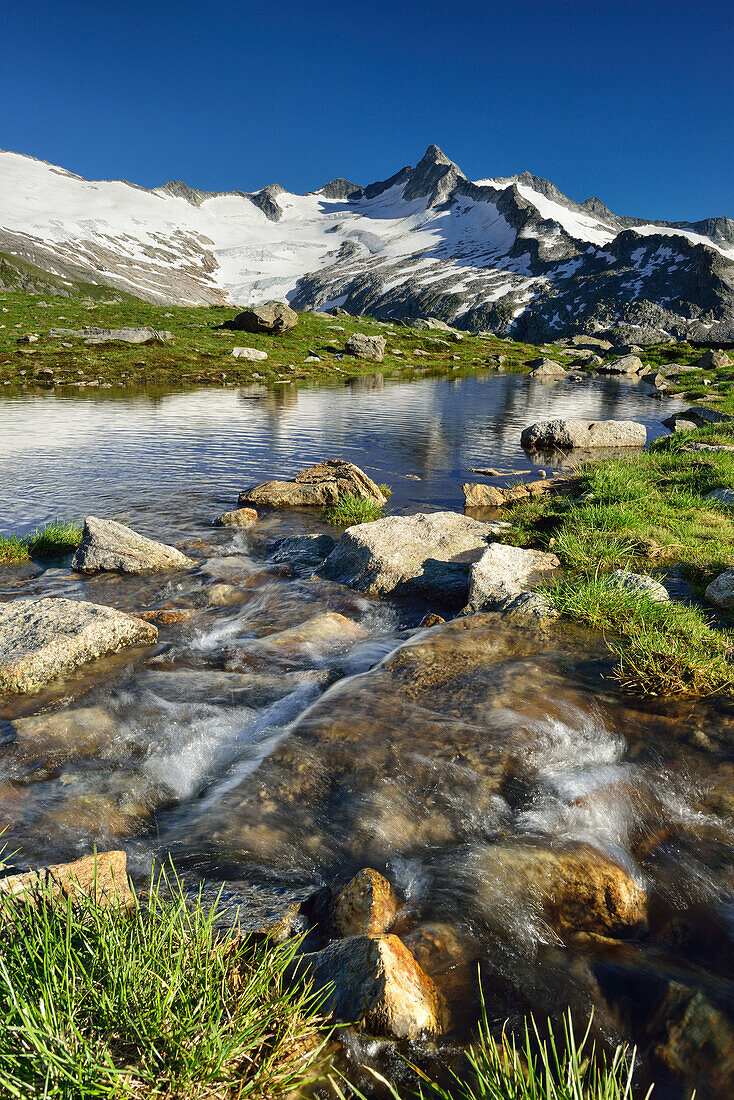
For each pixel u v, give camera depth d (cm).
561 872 387
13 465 1908
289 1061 264
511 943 342
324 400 3781
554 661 661
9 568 1086
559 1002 308
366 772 489
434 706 579
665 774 487
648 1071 275
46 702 640
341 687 627
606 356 8825
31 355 5291
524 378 6066
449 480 1795
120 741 572
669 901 380
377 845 421
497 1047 281
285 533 1298
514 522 1274
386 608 920
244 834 432
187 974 275
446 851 413
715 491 1327
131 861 411
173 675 702
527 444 2422
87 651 717
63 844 434
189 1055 239
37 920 288
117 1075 227
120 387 4372
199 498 1577
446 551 1049
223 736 584
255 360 6016
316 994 282
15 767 525
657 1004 306
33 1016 234
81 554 1073
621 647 686
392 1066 274
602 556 987
